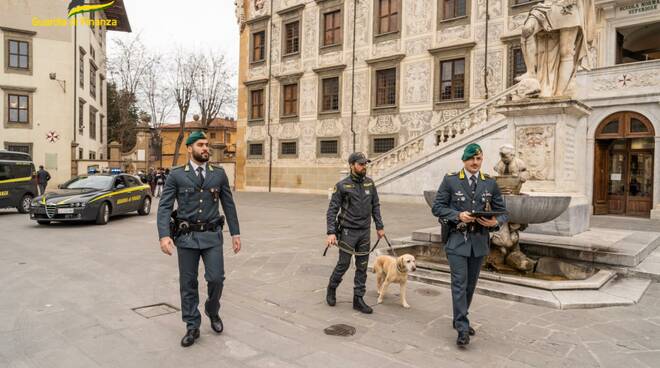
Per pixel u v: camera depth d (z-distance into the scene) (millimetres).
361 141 25516
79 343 4043
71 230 11883
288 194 28000
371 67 25047
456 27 21797
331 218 5098
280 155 29750
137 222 13867
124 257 8109
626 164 15281
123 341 4098
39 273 6805
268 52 30297
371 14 25031
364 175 5168
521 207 6000
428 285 6125
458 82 22016
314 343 4090
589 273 6461
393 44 24141
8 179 16125
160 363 3635
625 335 4289
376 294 5734
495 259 6637
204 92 42281
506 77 20188
